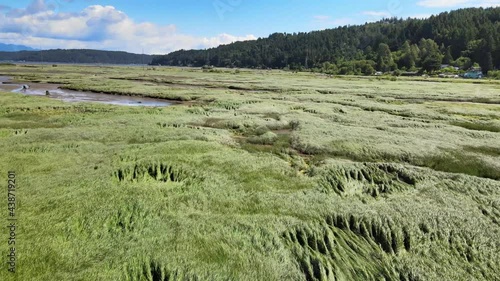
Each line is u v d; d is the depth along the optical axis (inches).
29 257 510.9
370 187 861.8
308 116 1847.9
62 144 1122.7
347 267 539.8
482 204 749.3
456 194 805.2
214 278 488.7
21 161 933.8
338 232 631.2
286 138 1418.6
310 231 617.6
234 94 2910.9
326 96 2728.8
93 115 1768.0
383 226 637.9
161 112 1921.8
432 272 530.0
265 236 596.7
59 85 3782.0
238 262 525.0
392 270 536.4
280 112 1984.5
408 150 1176.2
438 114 1908.2
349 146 1237.1
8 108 1910.7
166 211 677.3
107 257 521.3
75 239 570.3
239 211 696.4
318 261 542.3
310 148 1244.5
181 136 1310.3
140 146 1130.0
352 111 2003.0
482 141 1301.7
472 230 629.3
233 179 871.1
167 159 980.6
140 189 778.8
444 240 606.9
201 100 2630.4
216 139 1318.9
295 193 788.6
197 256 533.3
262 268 514.6
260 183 846.5
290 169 978.1
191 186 820.6
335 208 706.8
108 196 725.9
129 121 1608.0
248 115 1882.4
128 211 670.5
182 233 594.6
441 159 1103.6
